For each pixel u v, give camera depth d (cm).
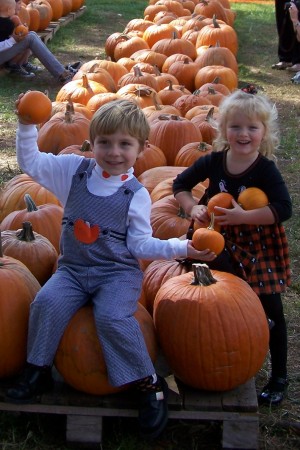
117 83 568
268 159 220
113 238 199
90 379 198
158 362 224
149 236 201
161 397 197
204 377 201
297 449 211
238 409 202
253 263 216
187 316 200
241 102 213
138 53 639
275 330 225
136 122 196
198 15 773
